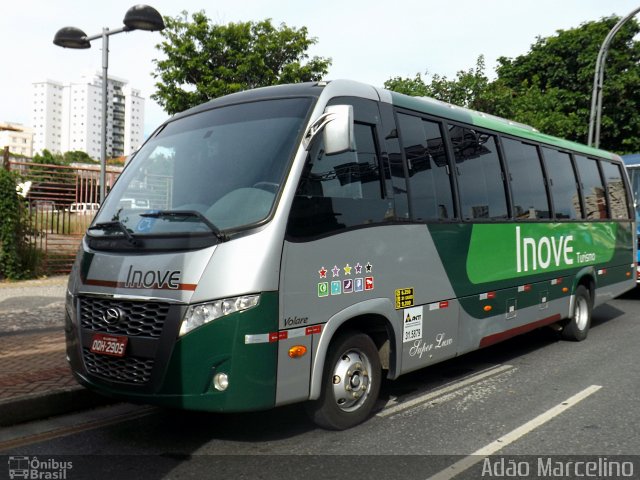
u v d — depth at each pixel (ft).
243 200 14.38
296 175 14.47
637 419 17.15
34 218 47.29
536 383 21.25
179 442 15.29
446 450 14.71
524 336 30.55
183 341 13.24
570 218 28.43
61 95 533.55
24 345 24.48
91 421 16.94
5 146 46.91
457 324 19.93
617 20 79.71
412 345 17.84
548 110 74.13
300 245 14.29
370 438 15.55
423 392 20.10
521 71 83.41
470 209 20.90
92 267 15.12
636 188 45.11
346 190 15.83
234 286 13.26
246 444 15.12
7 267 44.75
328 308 14.93
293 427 16.43
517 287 23.59
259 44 62.69
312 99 15.89
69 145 526.98
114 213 16.20
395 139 17.89
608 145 80.59
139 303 13.94
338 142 14.24
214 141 16.28
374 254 16.42
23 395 17.03
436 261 18.90
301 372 14.29
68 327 15.61
